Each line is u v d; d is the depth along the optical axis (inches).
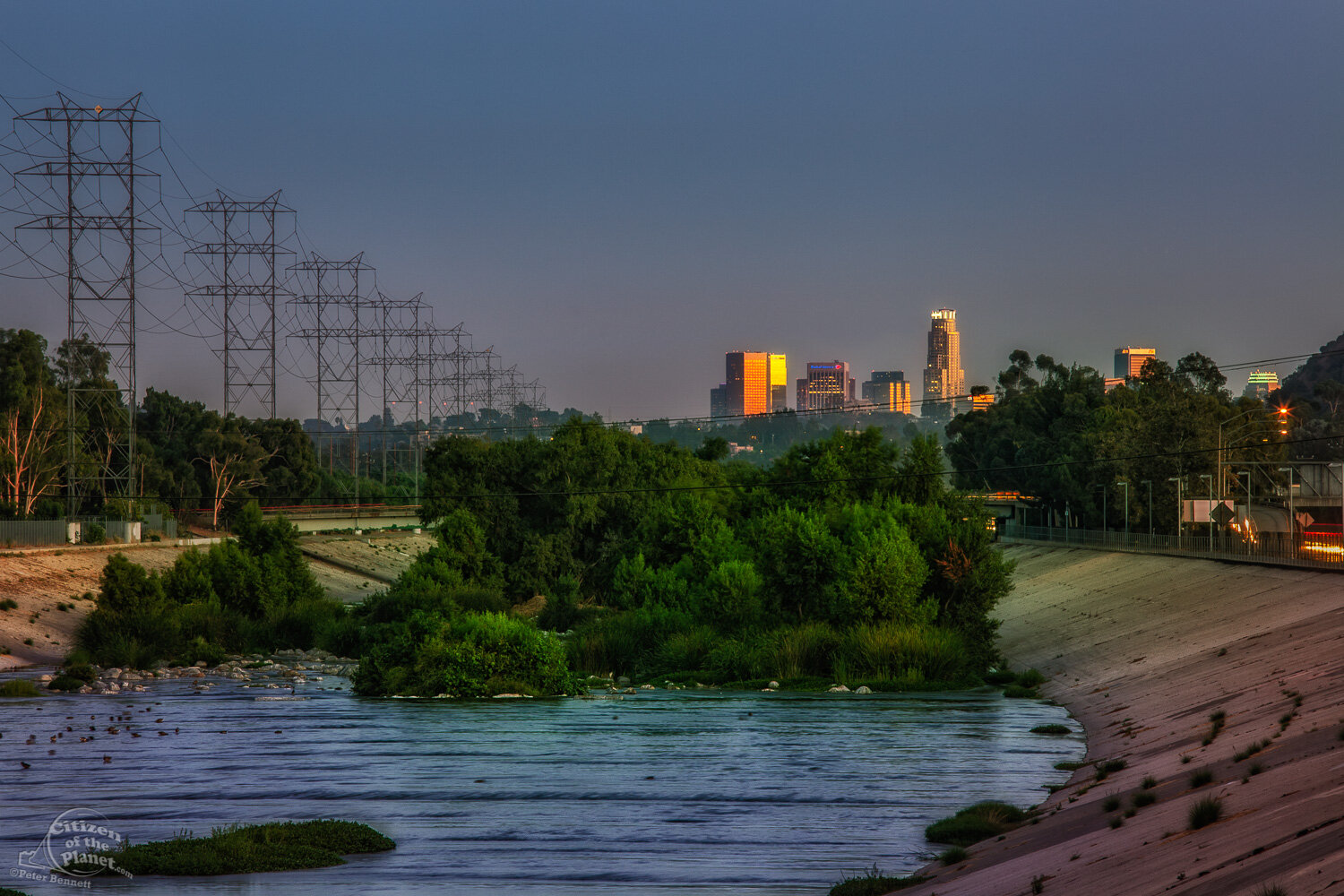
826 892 800.3
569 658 2672.2
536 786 1245.1
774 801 1155.9
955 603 2551.7
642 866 884.6
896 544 2485.2
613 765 1379.2
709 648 2561.5
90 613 2854.3
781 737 1605.6
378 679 2217.0
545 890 805.9
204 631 2945.4
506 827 1035.9
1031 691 2158.0
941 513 2696.9
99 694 2194.9
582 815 1088.8
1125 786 1034.1
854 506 2824.8
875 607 2470.5
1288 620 1913.1
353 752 1485.0
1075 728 1694.1
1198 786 898.7
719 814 1090.1
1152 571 2987.2
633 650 2682.1
